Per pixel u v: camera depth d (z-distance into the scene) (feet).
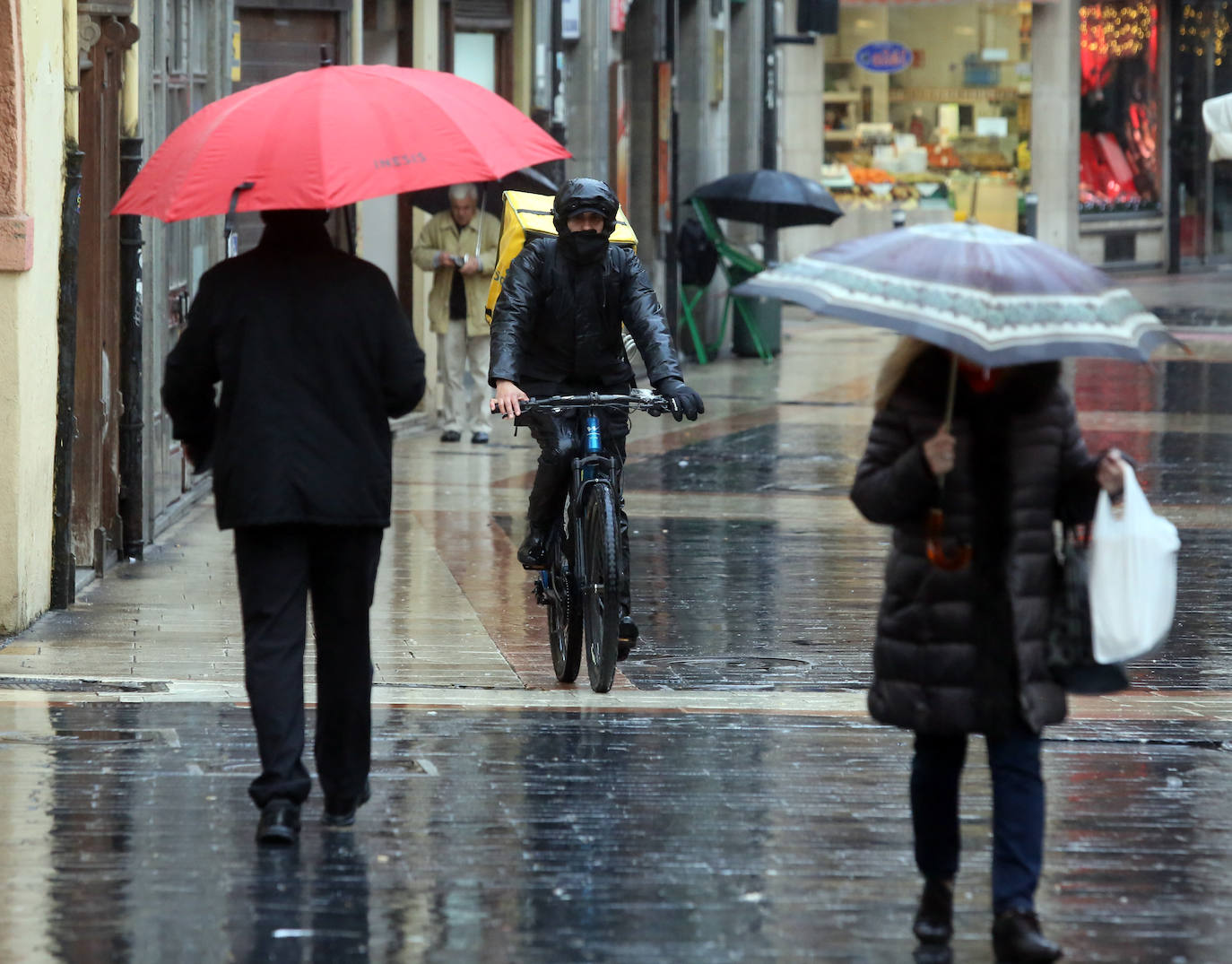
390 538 145.48
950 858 56.59
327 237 66.95
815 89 424.46
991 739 55.26
